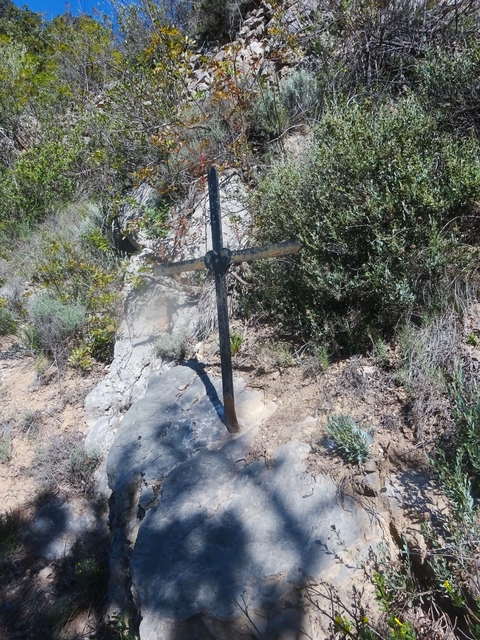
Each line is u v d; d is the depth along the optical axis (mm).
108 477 3785
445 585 2145
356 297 3629
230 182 5469
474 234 3559
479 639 2006
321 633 2404
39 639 3658
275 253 3166
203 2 8398
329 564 2500
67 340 5758
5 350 6230
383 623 2324
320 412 3219
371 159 3682
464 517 2299
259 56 6254
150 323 5090
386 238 3363
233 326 4375
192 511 2986
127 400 4754
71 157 8156
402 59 5461
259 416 3416
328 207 3771
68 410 5172
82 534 4242
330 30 5988
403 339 3271
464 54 4582
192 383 3965
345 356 3562
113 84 7594
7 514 4504
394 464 2746
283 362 3709
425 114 4285
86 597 3791
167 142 5656
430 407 2887
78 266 6121
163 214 5684
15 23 15539
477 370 2975
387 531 2557
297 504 2760
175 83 6234
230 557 2689
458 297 3281
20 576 4090
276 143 5633
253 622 2477
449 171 3568
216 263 3270
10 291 6816
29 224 8062
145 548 2938
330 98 5551
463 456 2576
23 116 10062
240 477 3068
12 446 5043
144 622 2670
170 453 3465
